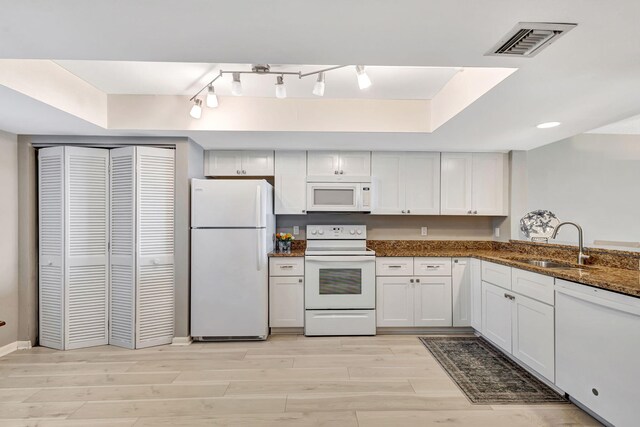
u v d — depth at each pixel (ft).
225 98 9.98
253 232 11.02
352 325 11.62
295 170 12.59
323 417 6.83
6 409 7.16
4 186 10.04
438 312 11.80
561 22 4.46
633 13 4.21
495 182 12.78
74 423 6.68
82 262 10.49
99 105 9.40
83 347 10.49
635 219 14.01
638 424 5.47
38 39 4.98
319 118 10.07
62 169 10.30
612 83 6.40
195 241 10.91
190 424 6.63
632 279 6.29
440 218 13.84
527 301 8.36
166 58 5.65
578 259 8.80
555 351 7.38
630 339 5.60
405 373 8.74
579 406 7.15
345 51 5.41
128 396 7.66
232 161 12.51
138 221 10.41
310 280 11.63
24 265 10.46
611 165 14.10
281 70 8.02
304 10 4.28
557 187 14.11
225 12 4.32
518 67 5.78
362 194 12.31
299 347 10.57
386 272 11.80
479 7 4.18
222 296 10.95
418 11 4.28
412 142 11.32
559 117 8.50
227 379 8.44
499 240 13.33
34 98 7.24
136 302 10.37
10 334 10.19
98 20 4.48
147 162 10.55
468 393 7.72
